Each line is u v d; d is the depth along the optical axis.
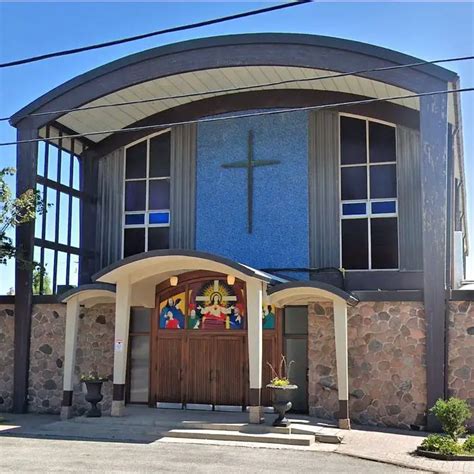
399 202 18.45
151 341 18.06
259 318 15.05
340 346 15.10
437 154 16.27
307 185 19.17
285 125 19.61
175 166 20.41
